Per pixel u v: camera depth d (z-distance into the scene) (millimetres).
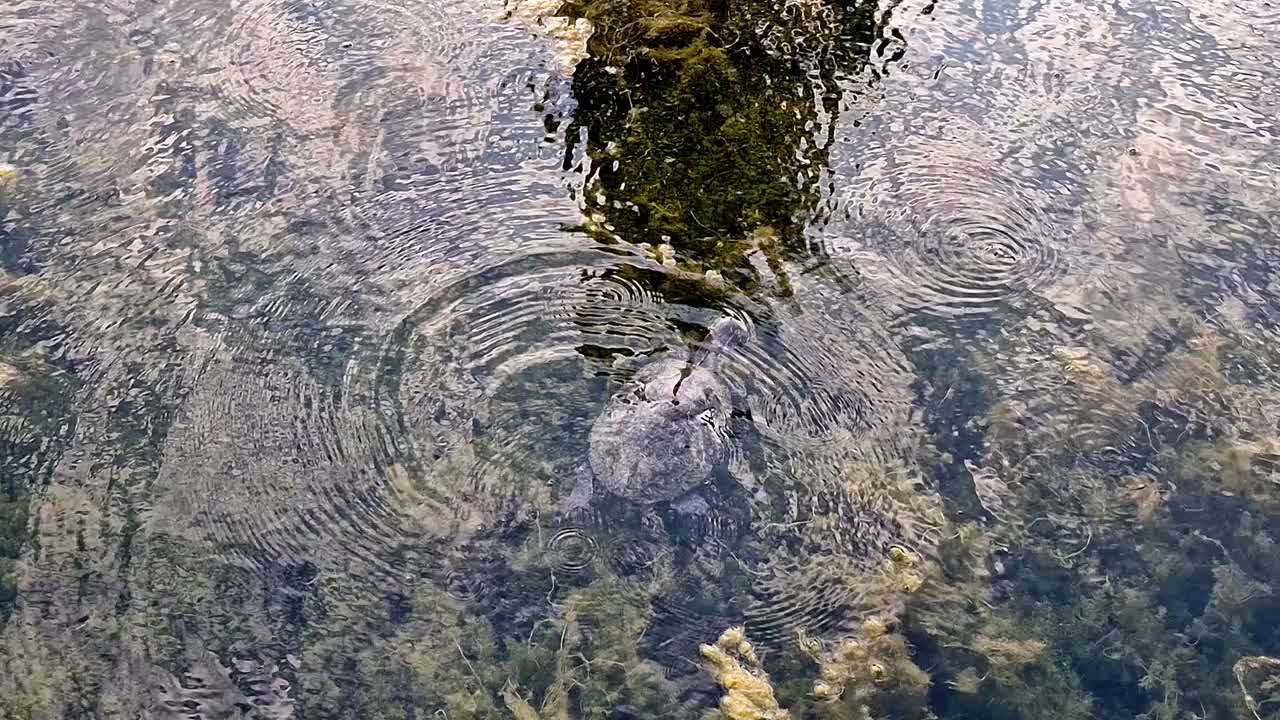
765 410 3119
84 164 3492
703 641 2875
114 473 3020
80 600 2877
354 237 3363
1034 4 3945
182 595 2891
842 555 2961
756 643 2873
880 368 3176
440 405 3117
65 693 2787
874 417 3117
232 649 2844
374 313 3244
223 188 3451
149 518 2967
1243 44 3832
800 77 3717
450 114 3613
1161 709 2809
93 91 3650
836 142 3562
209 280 3289
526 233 3371
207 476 3020
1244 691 2816
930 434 3102
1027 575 2945
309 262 3320
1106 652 2865
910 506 3016
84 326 3213
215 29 3803
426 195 3443
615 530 2979
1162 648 2865
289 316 3236
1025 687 2824
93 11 3844
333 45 3775
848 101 3660
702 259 3324
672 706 2811
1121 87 3707
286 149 3529
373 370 3160
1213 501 3021
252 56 3738
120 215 3396
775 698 2814
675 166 3508
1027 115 3635
